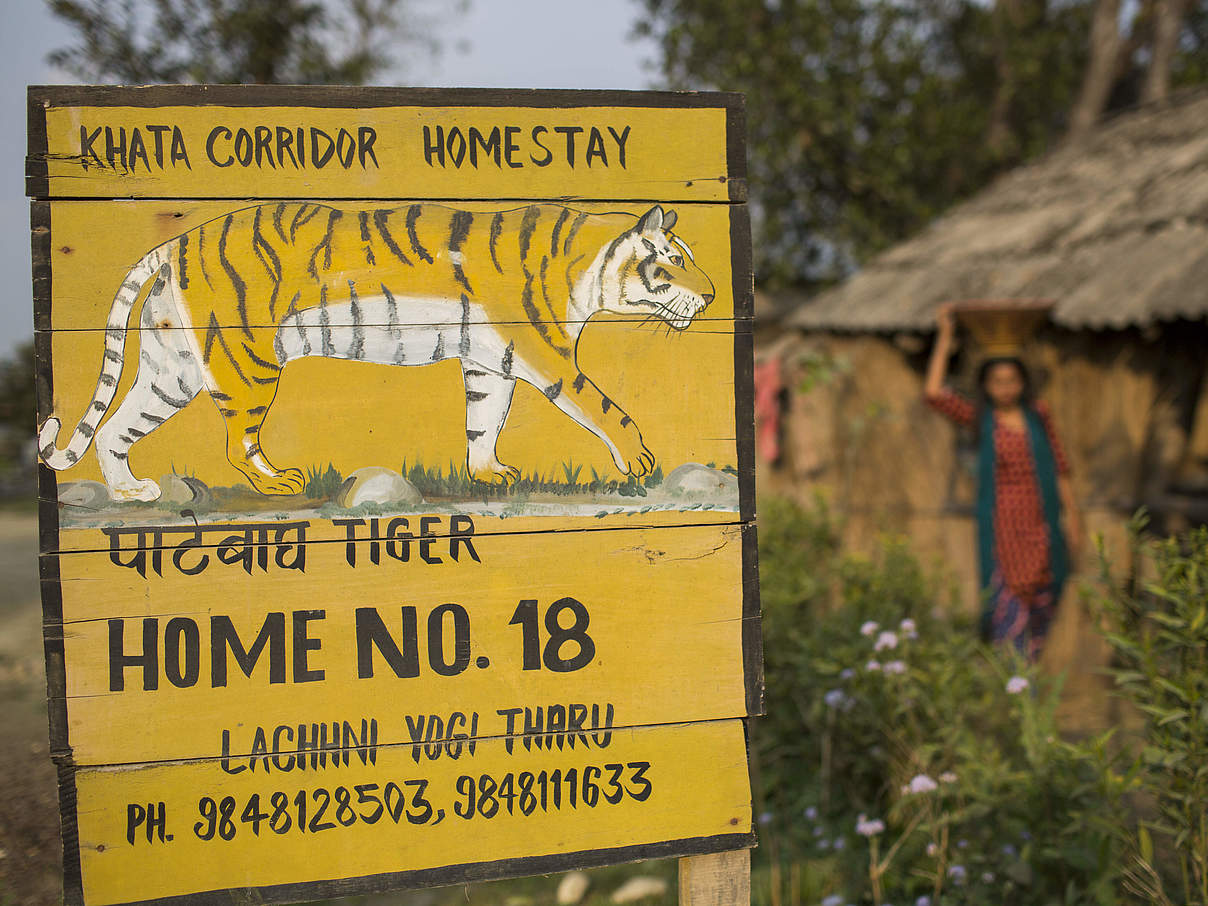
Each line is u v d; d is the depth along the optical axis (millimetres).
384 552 1935
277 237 1915
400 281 1944
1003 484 4223
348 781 1921
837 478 6297
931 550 6039
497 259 1965
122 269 1873
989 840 2842
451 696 1949
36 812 3264
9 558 9047
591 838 1979
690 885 2033
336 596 1923
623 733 1989
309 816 1912
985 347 4328
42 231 1854
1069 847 2617
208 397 1893
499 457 1964
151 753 1875
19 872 2881
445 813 1943
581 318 1984
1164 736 2461
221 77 7055
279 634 1908
